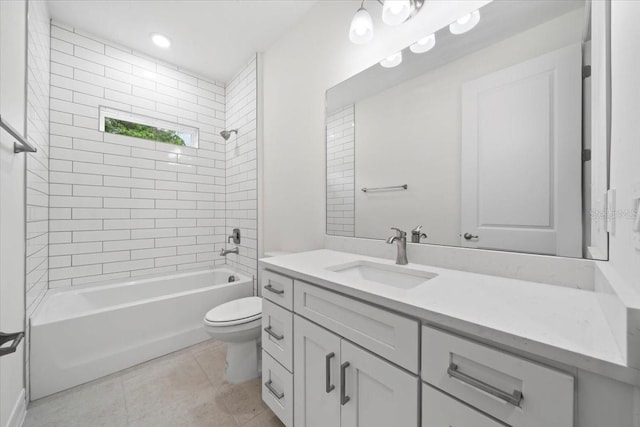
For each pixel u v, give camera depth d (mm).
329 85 1725
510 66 990
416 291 796
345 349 867
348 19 1599
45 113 1896
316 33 1834
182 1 1859
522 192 955
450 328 629
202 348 2004
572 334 514
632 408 423
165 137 2674
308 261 1288
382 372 754
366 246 1470
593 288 803
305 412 1044
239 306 1790
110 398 1456
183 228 2727
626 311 406
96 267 2230
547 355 480
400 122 1335
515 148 973
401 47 1332
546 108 910
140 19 2049
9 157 1143
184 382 1601
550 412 487
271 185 2312
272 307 1236
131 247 2412
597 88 803
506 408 536
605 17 704
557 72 891
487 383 565
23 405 1304
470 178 1089
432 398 646
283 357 1160
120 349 1721
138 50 2453
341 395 863
